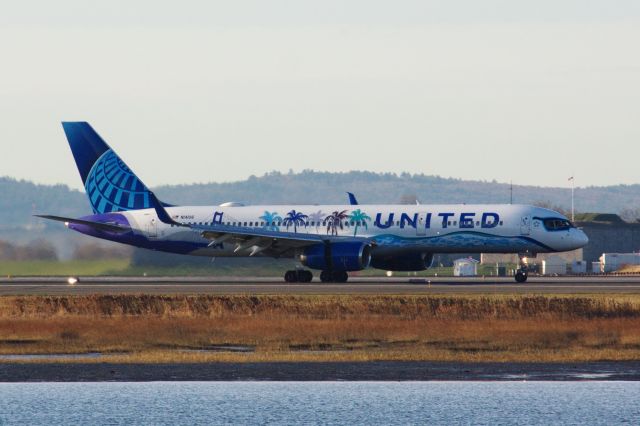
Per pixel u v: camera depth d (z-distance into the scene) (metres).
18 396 142.75
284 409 135.25
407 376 153.50
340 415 132.00
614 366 160.12
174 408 136.00
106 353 176.62
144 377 154.12
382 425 127.88
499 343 182.62
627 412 132.38
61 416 131.88
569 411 133.00
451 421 129.62
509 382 149.25
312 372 156.88
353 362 164.75
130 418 131.00
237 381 150.88
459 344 182.25
